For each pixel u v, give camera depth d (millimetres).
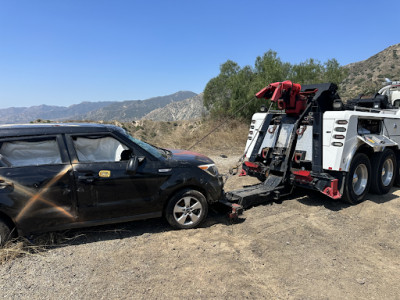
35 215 3535
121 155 4090
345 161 4988
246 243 3916
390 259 3584
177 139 12273
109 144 4051
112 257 3512
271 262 3451
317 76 17625
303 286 2984
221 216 4902
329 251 3748
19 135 3623
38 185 3520
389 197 6066
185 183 4203
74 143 3826
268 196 5312
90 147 3936
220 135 12688
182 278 3074
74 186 3682
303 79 16859
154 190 4062
